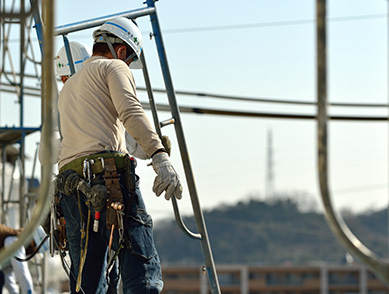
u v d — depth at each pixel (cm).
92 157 755
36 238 1307
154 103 913
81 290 768
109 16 888
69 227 782
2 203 1967
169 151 898
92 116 771
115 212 735
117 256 765
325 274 14300
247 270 14438
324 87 414
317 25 413
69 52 940
